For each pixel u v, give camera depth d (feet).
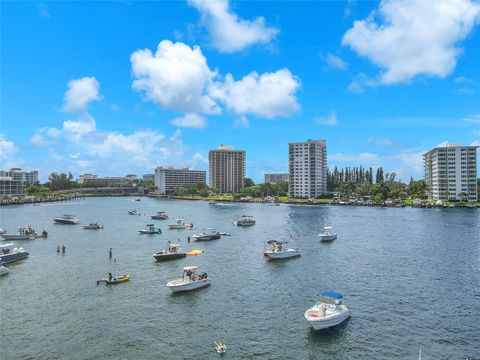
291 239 423.64
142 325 172.04
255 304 198.80
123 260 307.78
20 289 225.97
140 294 215.51
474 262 295.69
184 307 194.49
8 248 307.99
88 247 370.32
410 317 180.45
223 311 188.85
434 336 160.76
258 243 398.62
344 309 176.96
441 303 199.82
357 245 377.91
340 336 160.45
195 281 224.53
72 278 250.37
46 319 179.01
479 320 177.27
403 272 264.72
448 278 248.52
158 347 151.23
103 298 208.64
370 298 207.72
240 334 162.71
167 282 239.91
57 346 152.35
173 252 315.17
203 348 150.30
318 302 182.19
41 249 358.23
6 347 151.64
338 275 257.34
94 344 153.99
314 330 165.07
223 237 443.32
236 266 286.46
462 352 147.43
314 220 631.97
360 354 145.69
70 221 582.76
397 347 151.23
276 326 170.60
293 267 281.95
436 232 467.93
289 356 144.15
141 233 474.08
